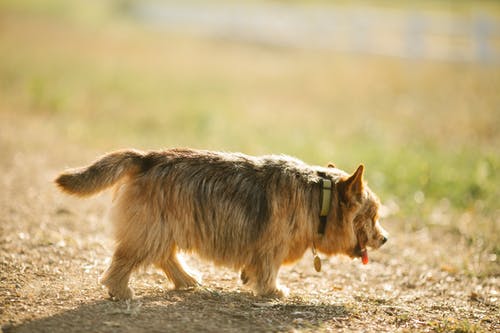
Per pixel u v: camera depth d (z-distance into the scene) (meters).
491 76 25.11
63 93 22.48
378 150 15.98
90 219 10.77
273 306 7.26
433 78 25.44
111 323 6.37
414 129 19.47
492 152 15.66
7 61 28.03
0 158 14.52
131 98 23.33
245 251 7.33
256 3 45.69
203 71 28.86
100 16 43.38
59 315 6.55
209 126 18.84
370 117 21.06
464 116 20.39
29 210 10.87
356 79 26.44
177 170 7.10
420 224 11.70
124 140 17.34
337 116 21.45
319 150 16.03
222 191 7.18
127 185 7.10
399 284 8.82
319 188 7.50
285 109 22.44
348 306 7.47
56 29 37.91
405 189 13.44
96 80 25.83
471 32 27.38
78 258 8.62
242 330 6.40
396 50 29.78
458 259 9.91
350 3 45.75
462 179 13.83
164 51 33.12
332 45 31.98
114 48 33.47
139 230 6.95
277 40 34.41
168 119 20.28
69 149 16.02
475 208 12.52
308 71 28.41
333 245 7.65
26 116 19.78
